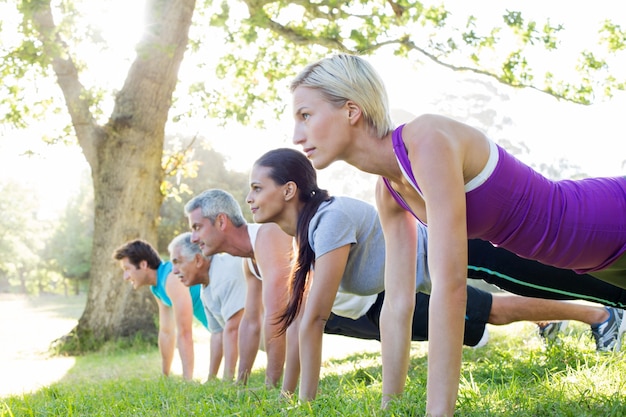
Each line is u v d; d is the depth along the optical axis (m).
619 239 2.37
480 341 4.90
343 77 2.36
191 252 5.25
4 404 3.79
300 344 3.28
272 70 14.89
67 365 10.16
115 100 13.12
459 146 2.21
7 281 67.00
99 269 12.88
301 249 3.42
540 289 3.58
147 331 12.81
